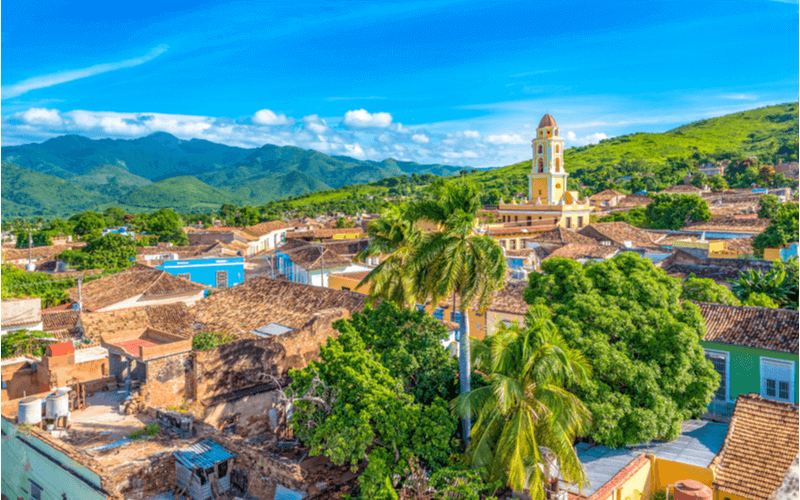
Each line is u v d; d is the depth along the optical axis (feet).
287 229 459.32
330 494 63.41
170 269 205.57
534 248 228.43
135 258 278.67
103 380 87.51
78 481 59.16
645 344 70.33
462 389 68.95
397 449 59.41
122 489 60.34
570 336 68.28
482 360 63.21
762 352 84.07
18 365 90.07
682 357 68.59
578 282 77.61
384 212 81.30
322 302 122.21
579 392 65.87
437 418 59.77
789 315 86.89
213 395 80.48
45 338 110.01
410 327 74.79
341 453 57.00
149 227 435.12
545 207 314.55
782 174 532.73
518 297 112.78
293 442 82.28
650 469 65.00
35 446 67.92
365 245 241.55
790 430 64.13
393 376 69.31
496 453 57.26
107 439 68.95
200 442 68.13
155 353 76.64
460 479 54.13
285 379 87.56
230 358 82.48
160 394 77.30
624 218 331.16
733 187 547.49
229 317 127.65
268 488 61.41
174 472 65.00
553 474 59.47
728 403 87.10
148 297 154.51
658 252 194.80
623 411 64.34
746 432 65.92
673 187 470.39
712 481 60.44
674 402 69.05
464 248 67.67
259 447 67.51
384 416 58.39
